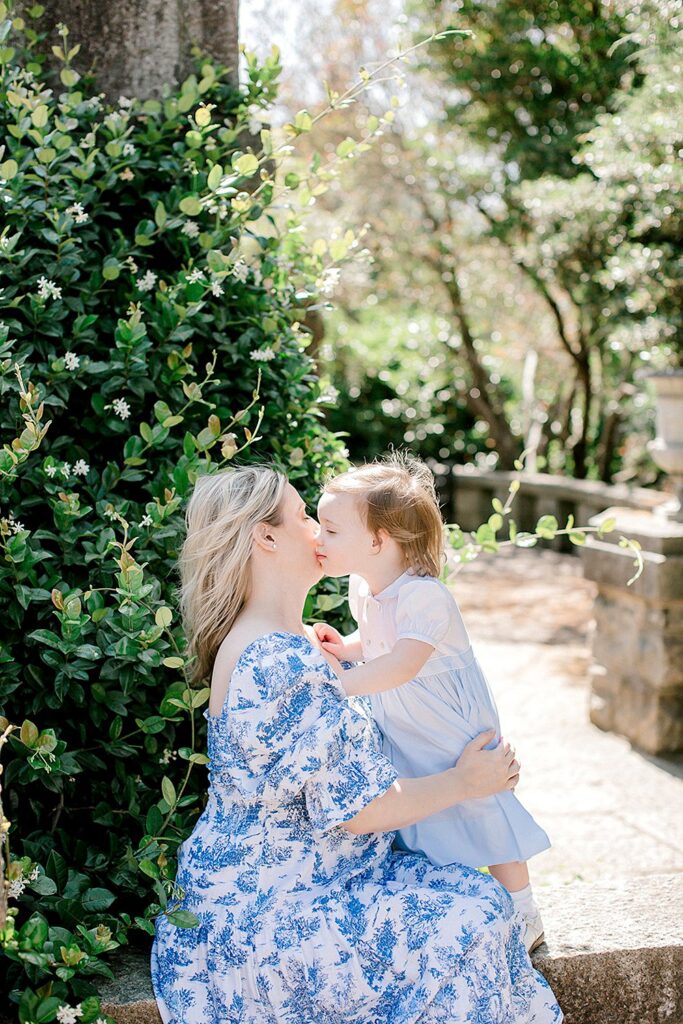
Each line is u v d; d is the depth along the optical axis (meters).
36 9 2.90
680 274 6.58
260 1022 1.93
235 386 2.71
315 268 3.04
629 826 3.84
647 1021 2.28
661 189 5.93
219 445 2.63
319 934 1.90
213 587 2.06
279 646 1.94
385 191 11.81
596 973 2.25
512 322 14.05
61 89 2.99
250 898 1.95
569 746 4.71
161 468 2.43
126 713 2.21
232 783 1.98
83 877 2.12
